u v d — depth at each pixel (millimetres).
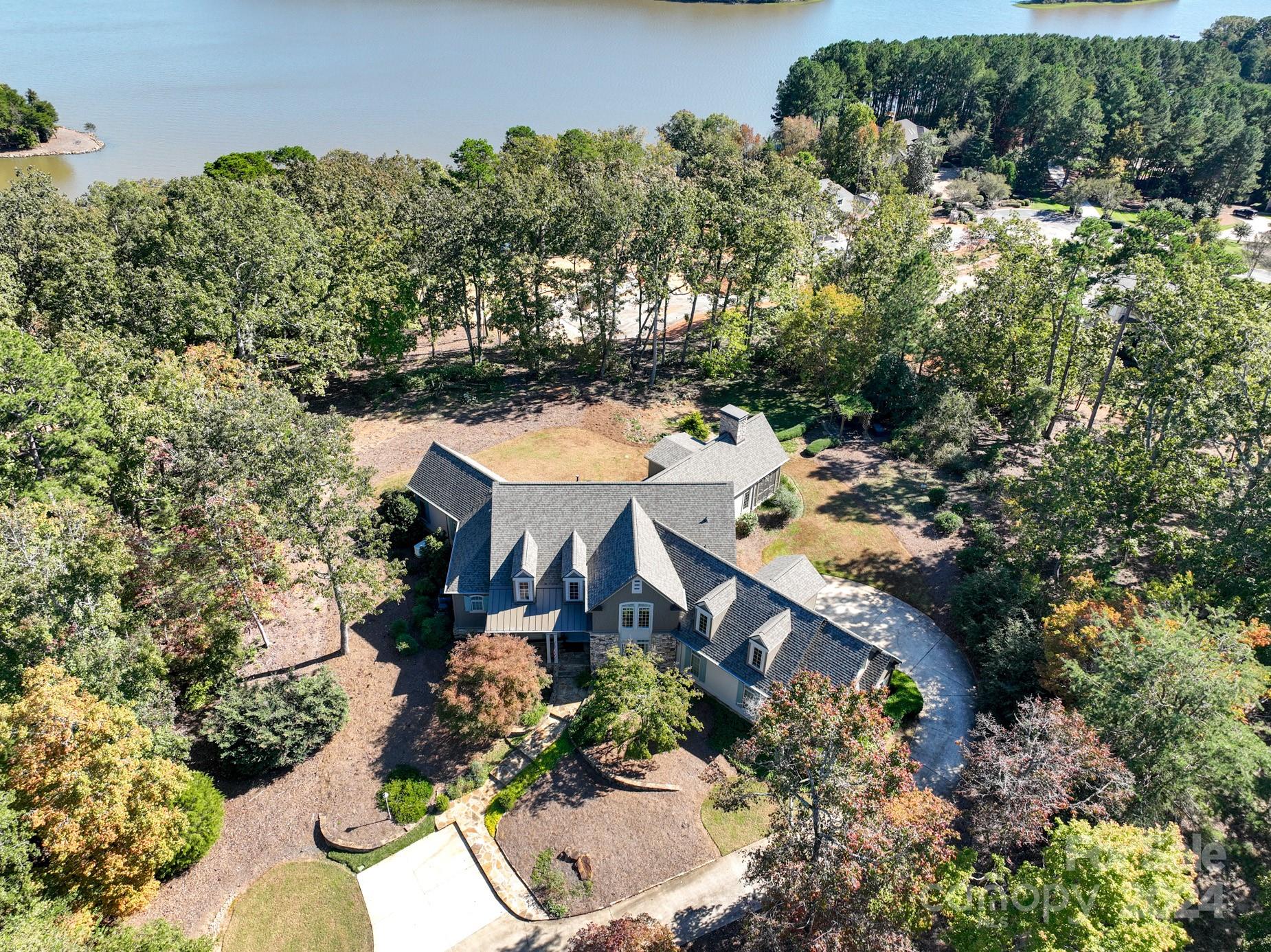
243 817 39125
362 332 76500
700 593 46031
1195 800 34781
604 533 48500
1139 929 25719
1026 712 36188
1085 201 152750
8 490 41406
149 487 47250
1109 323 66875
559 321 94938
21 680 32938
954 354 73688
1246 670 34031
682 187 76688
